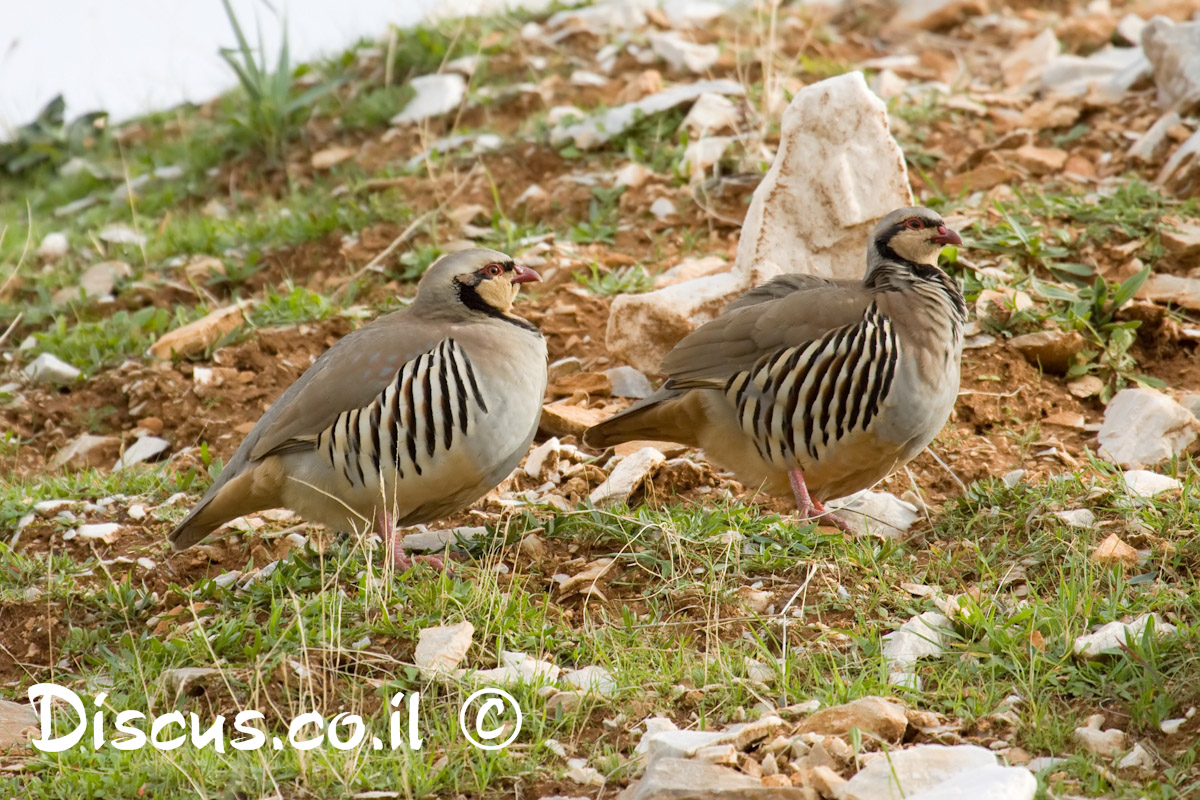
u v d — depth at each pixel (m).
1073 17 21.92
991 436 11.66
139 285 16.36
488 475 9.77
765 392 10.02
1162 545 9.13
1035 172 16.14
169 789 7.39
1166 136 16.08
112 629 9.70
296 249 16.72
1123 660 7.70
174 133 22.77
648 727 7.62
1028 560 9.27
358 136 20.00
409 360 9.43
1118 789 6.64
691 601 9.02
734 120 17.56
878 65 20.30
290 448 9.55
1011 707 7.51
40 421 13.80
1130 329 12.55
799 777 6.80
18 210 20.92
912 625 8.38
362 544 9.89
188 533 9.80
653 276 14.69
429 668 8.16
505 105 19.70
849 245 12.77
